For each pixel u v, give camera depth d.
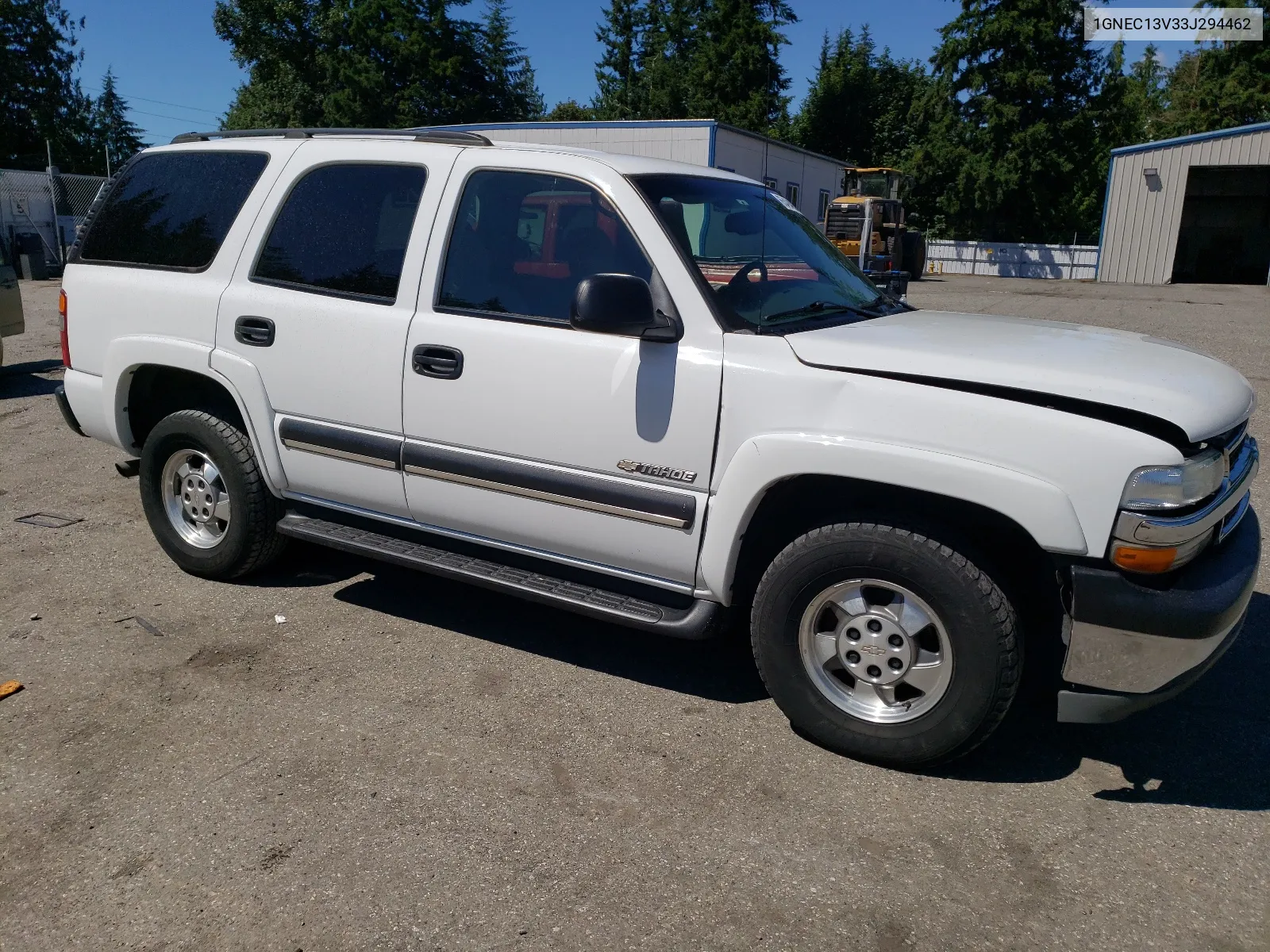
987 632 2.95
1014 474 2.84
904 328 3.48
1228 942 2.46
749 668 3.97
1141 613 2.79
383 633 4.21
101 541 5.29
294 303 4.07
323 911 2.54
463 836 2.85
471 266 3.71
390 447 3.88
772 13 46.75
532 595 3.65
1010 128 38.97
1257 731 3.50
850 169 31.62
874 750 3.20
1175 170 31.06
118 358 4.58
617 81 59.94
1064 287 29.25
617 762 3.25
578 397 3.43
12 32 42.81
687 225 3.51
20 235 22.03
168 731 3.39
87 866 2.71
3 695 3.61
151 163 4.73
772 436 3.11
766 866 2.74
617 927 2.49
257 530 4.48
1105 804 3.06
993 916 2.55
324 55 45.62
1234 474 3.12
